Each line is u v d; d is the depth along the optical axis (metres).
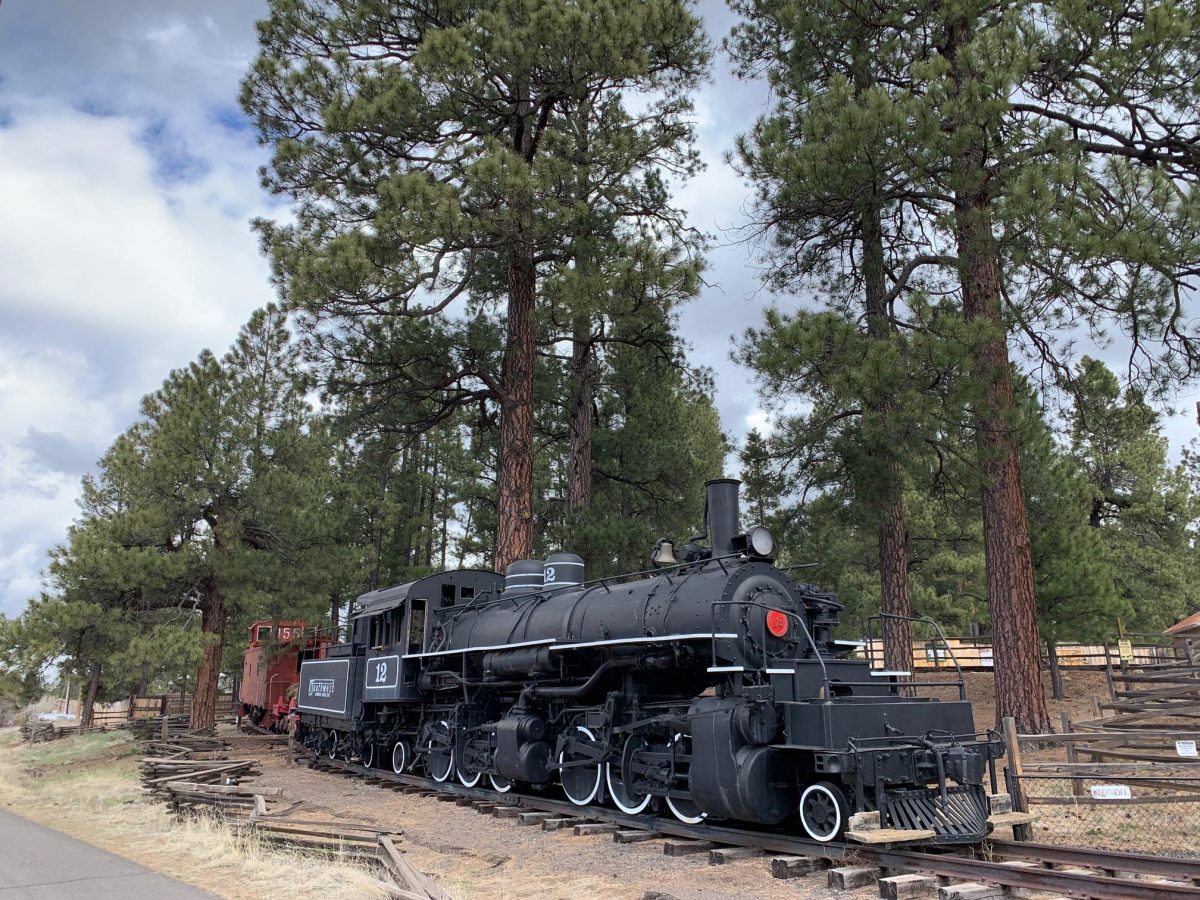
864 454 16.84
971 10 14.14
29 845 9.57
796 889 7.00
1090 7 13.57
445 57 15.34
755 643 8.97
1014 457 14.78
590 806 10.96
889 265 18.12
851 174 14.00
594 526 20.84
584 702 11.55
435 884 6.91
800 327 13.77
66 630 19.08
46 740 28.12
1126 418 16.84
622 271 15.58
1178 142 14.53
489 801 12.09
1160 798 8.68
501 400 19.47
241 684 31.16
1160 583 30.28
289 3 17.78
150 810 11.73
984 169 13.81
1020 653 14.07
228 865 8.26
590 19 15.37
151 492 20.44
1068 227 12.06
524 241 16.47
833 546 18.61
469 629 13.98
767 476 17.98
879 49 15.64
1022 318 14.51
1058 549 21.27
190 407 20.64
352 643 18.09
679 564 10.89
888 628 17.38
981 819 7.96
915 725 8.27
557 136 16.06
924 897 6.59
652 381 25.25
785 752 8.54
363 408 19.44
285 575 20.78
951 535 30.14
